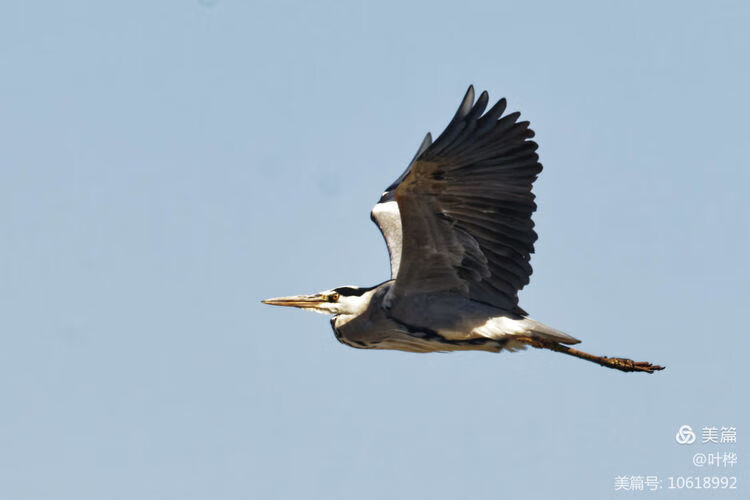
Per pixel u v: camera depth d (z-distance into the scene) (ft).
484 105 43.55
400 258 49.42
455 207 45.21
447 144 43.39
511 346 47.88
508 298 47.01
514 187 44.60
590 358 48.11
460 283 47.16
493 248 45.98
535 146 44.16
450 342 48.06
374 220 52.08
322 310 50.21
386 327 48.91
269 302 50.26
